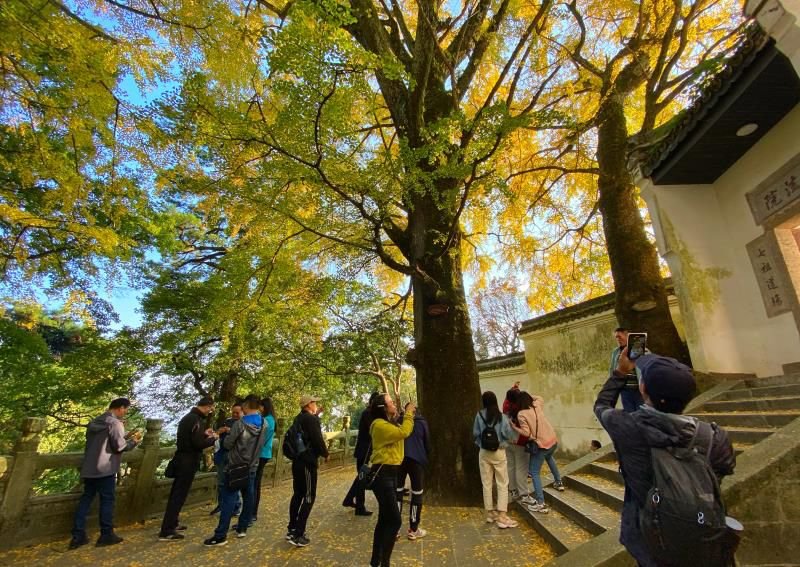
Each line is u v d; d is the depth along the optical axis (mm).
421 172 5043
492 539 4734
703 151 6383
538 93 9125
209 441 5477
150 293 11516
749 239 6520
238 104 5434
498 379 14219
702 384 6152
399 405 14789
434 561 4137
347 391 17156
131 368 11266
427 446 5277
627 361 2332
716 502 1712
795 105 5445
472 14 7785
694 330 6461
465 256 12617
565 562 3314
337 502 7375
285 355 13156
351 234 6738
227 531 5105
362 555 4395
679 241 6855
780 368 6012
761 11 4230
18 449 4633
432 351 7250
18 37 3443
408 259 8312
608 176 8766
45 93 4137
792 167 5617
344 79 3828
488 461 5414
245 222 6805
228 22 4793
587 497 5211
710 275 6680
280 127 4301
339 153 4695
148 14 4312
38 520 4758
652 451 1845
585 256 12336
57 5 3682
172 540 5020
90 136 4484
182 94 4500
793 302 5746
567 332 11133
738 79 5020
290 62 3576
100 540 4793
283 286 9703
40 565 4141
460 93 8086
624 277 8000
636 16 8703
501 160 8672
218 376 12562
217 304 8461
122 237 5570
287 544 4828
